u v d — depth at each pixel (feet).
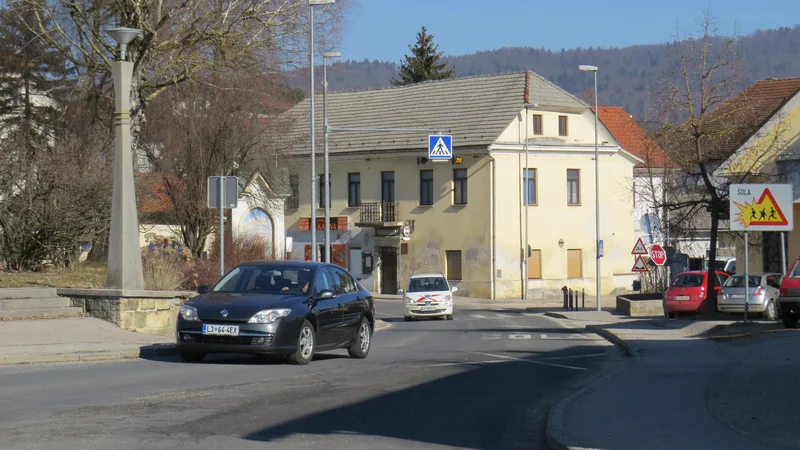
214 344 50.19
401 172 198.18
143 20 95.91
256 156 133.28
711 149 120.67
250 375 47.32
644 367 54.44
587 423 33.71
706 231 158.40
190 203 118.01
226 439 30.45
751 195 81.61
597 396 41.01
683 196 123.65
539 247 191.93
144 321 65.16
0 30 119.14
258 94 122.62
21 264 83.56
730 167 119.44
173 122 121.08
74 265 88.63
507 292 187.11
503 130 186.91
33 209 81.92
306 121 212.43
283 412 36.11
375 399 40.83
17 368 47.16
